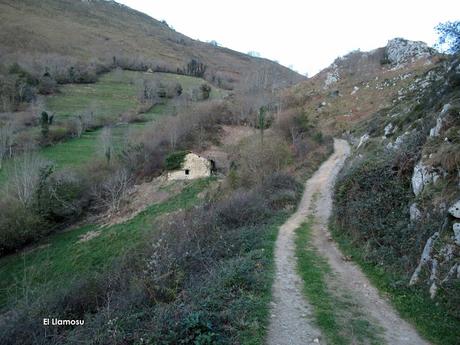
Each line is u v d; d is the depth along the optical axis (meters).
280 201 26.36
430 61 67.62
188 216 24.11
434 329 8.86
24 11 150.12
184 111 63.59
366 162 18.59
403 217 13.87
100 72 106.94
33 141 51.69
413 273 11.23
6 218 32.28
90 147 54.25
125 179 42.47
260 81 90.12
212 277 12.05
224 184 35.38
